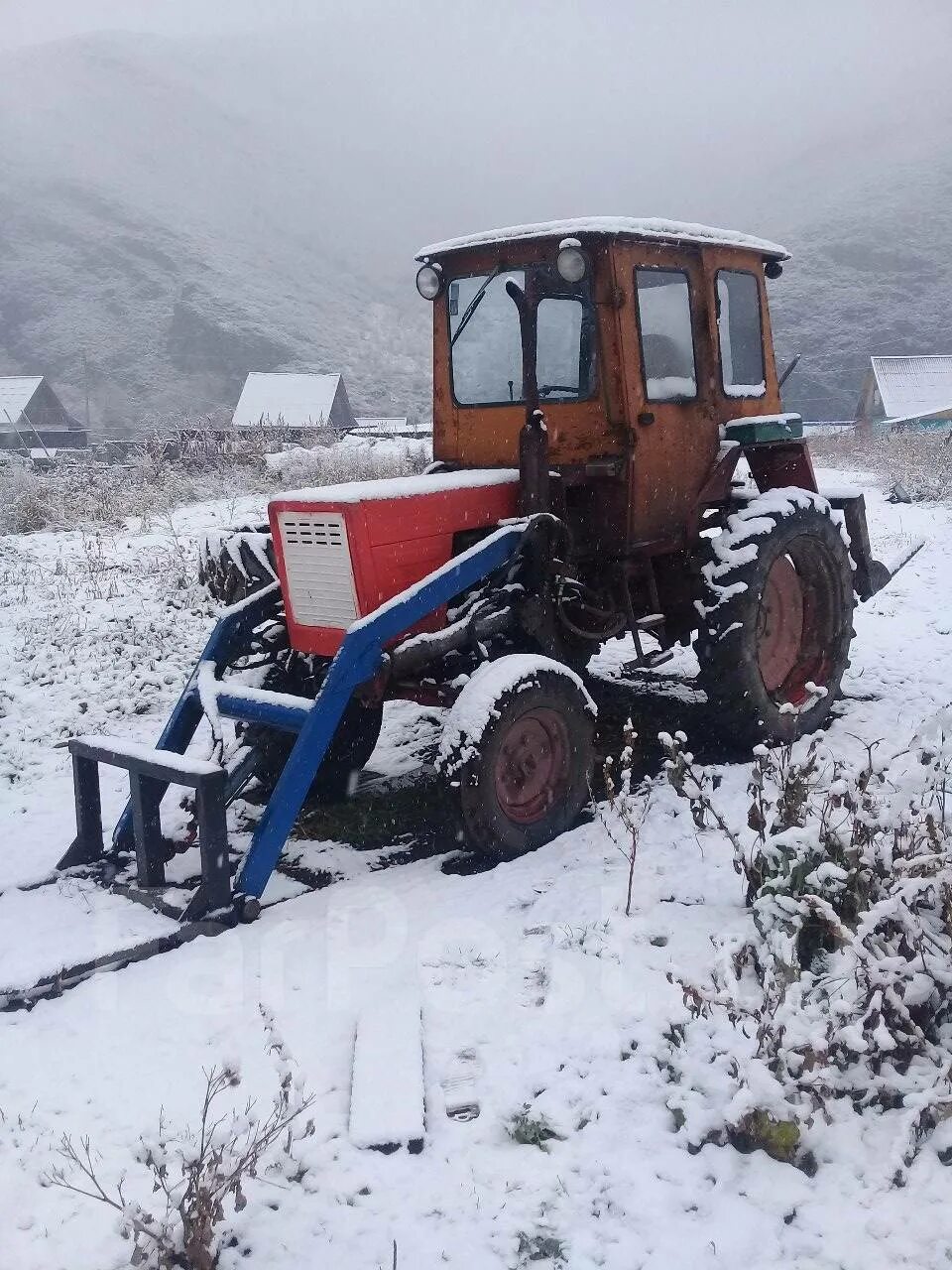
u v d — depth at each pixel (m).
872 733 5.38
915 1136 2.59
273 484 13.87
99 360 108.00
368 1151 2.63
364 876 4.10
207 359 110.69
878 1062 2.81
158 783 3.89
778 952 2.90
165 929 3.60
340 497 4.14
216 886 3.65
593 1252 2.33
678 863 3.96
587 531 4.83
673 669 6.72
